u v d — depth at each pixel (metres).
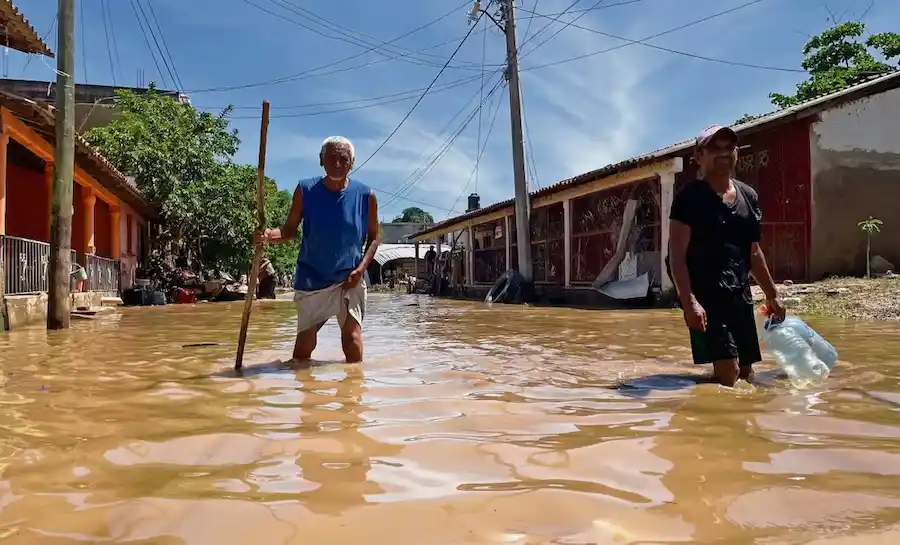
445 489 1.65
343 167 4.32
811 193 13.44
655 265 12.83
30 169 14.71
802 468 1.81
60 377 3.61
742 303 3.42
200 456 1.98
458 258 27.36
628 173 13.32
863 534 1.36
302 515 1.49
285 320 9.27
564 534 1.38
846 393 2.96
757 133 13.48
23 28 9.29
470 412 2.57
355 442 2.11
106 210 18.39
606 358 4.39
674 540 1.34
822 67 21.33
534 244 19.81
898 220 13.63
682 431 2.24
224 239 20.91
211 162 20.23
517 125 16.73
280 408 2.68
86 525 1.45
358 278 4.24
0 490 1.68
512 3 16.69
